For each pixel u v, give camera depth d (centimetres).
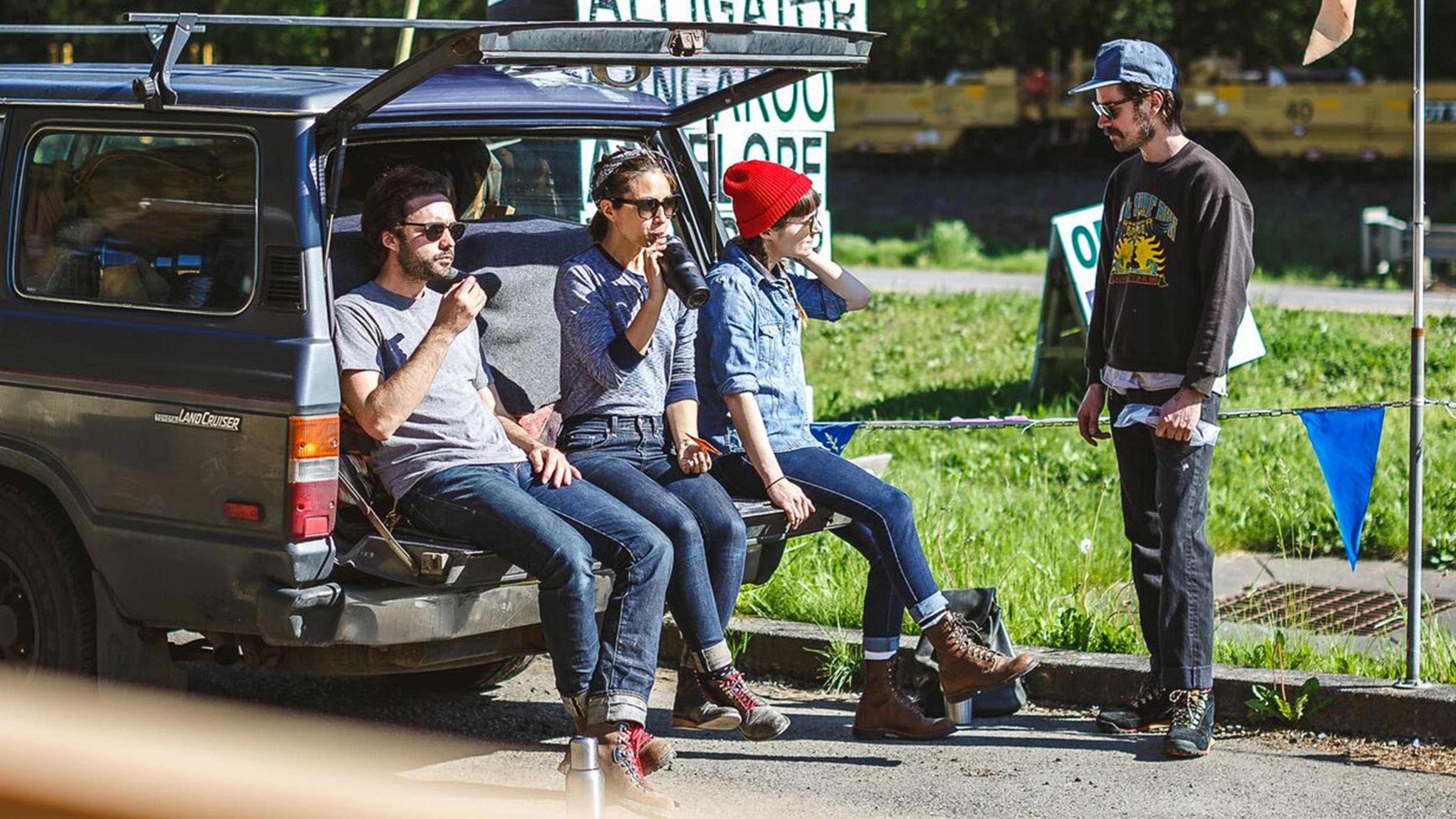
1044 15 3525
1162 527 532
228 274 475
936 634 533
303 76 518
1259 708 562
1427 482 863
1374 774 518
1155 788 507
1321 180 2967
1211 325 509
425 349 472
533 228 564
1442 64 3256
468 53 431
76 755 360
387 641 460
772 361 539
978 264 2211
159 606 478
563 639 470
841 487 531
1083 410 568
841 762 537
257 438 457
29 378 496
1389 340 1291
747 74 561
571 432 524
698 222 605
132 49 2731
